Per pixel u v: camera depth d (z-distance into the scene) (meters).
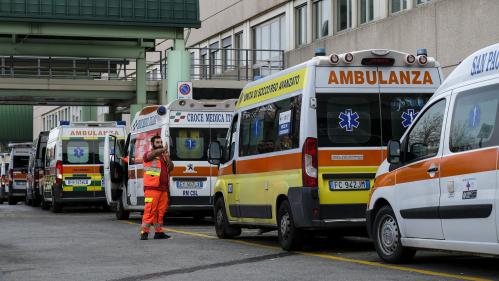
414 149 9.32
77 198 25.22
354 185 10.98
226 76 36.75
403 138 9.60
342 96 11.04
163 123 17.66
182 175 17.52
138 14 30.06
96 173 25.42
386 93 11.23
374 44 26.31
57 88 32.94
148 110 18.95
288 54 32.97
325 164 10.89
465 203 8.26
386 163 9.99
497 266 9.55
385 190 9.84
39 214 24.75
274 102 12.02
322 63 11.02
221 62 40.47
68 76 34.03
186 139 17.62
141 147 19.17
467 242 8.28
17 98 35.06
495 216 7.81
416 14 23.94
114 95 34.09
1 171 39.06
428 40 23.38
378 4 26.31
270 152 12.00
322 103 10.96
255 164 12.58
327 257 10.80
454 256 10.70
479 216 8.04
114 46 32.78
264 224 12.37
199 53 43.25
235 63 38.34
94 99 35.78
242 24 37.88
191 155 17.59
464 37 21.75
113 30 30.19
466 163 8.29
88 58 34.41
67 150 25.27
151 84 34.47
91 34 29.89
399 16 24.86
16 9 28.67
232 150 13.64
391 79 11.27
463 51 21.81
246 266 9.94
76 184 25.23
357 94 11.10
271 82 12.25
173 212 18.00
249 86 13.27
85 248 12.67
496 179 7.82
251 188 12.72
